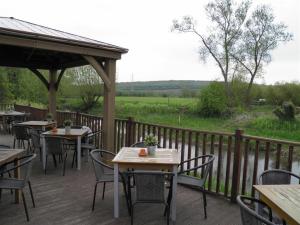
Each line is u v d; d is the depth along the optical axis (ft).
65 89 65.87
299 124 55.36
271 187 7.18
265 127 58.08
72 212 10.81
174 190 10.03
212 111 70.38
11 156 10.19
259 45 68.49
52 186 13.73
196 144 13.74
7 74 57.57
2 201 11.66
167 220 9.59
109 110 17.99
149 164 10.07
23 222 9.87
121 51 17.74
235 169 11.93
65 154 18.47
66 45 15.67
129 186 10.65
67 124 17.46
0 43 13.65
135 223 9.99
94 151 12.13
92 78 65.51
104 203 11.75
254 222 5.52
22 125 20.38
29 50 21.49
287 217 5.58
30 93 62.13
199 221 10.26
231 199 12.07
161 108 75.61
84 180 14.76
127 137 17.90
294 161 29.14
